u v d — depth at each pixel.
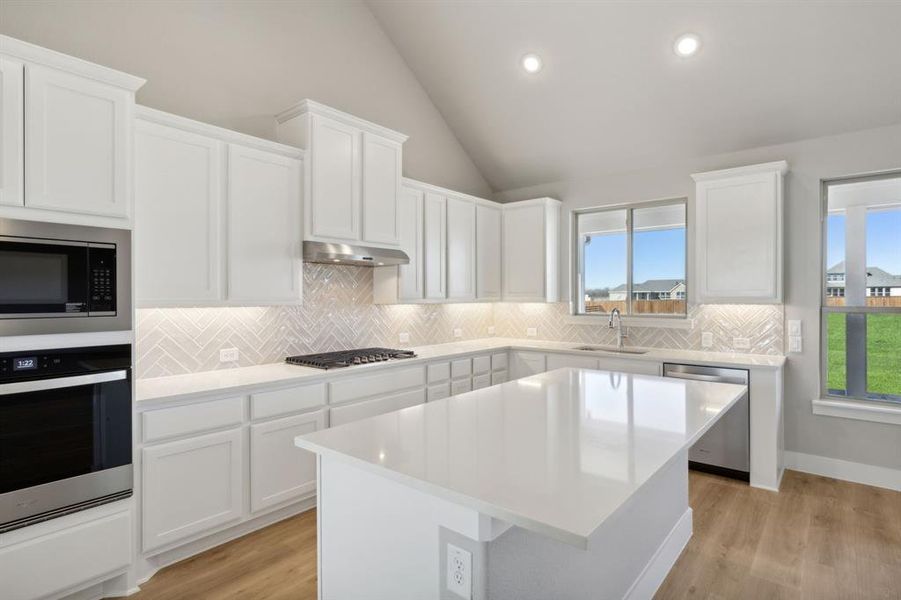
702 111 3.87
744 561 2.51
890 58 3.11
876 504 3.20
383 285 4.10
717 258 3.88
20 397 1.92
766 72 3.44
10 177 1.92
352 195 3.49
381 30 4.26
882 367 3.64
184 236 2.66
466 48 4.12
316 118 3.27
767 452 3.45
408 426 1.74
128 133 2.25
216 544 2.65
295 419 2.95
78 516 2.08
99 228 2.16
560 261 5.12
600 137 4.44
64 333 2.04
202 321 3.09
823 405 3.70
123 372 2.21
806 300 3.79
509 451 1.45
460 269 4.69
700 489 3.44
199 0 3.12
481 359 4.49
